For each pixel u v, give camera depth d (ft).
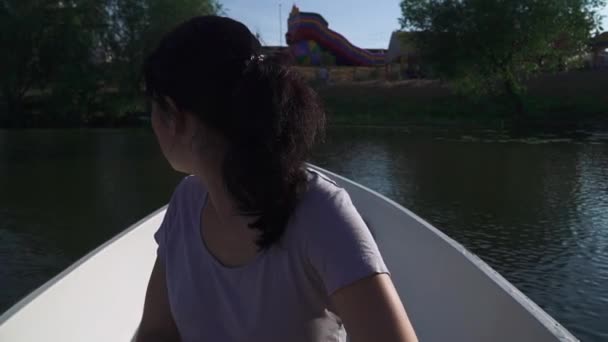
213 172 2.46
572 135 58.59
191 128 2.44
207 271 2.59
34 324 4.85
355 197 11.39
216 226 2.57
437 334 6.53
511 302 5.35
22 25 73.10
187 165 2.56
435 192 29.73
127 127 73.97
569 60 80.02
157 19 74.84
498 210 25.36
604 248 19.20
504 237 20.86
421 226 8.33
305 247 2.29
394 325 2.12
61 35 75.36
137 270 7.48
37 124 75.87
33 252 19.62
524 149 47.50
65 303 5.40
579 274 16.62
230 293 2.52
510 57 76.13
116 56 76.69
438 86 94.12
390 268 8.63
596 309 14.12
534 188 30.45
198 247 2.63
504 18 73.46
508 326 5.30
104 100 77.20
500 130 65.31
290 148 2.28
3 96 76.23
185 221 2.77
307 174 2.41
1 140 57.31
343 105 86.28
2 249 19.93
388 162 40.98
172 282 2.78
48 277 17.08
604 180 32.50
